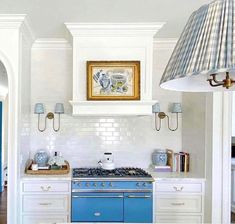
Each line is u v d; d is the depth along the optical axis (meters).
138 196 3.06
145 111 3.18
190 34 0.73
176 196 3.13
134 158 3.71
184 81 1.08
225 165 2.94
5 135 6.54
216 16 0.67
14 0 2.41
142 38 3.17
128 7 2.59
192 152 3.44
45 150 3.64
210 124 3.00
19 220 3.00
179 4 2.52
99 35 3.13
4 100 6.54
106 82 3.14
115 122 3.71
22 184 3.01
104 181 3.06
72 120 3.67
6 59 2.83
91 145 3.69
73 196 3.04
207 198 3.06
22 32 3.00
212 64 0.64
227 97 2.93
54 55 3.65
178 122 3.75
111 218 3.05
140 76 3.17
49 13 2.71
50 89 3.64
